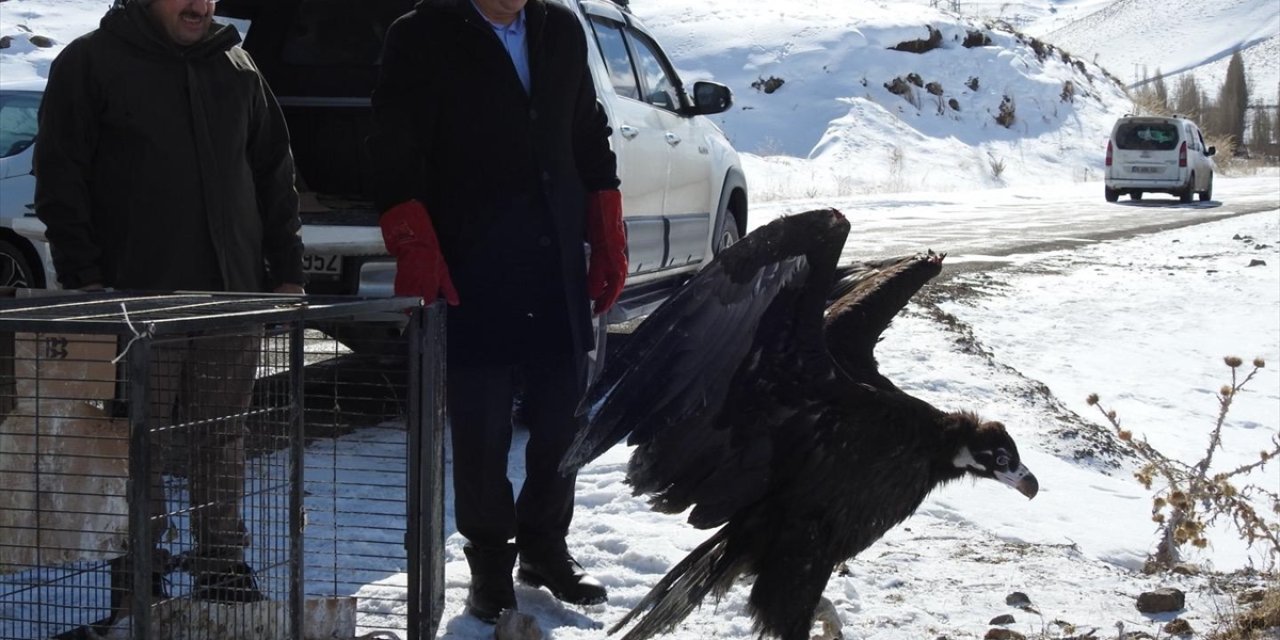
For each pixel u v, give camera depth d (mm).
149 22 4512
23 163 9312
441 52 4566
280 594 4566
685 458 4273
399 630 4469
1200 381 11094
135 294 4227
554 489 4855
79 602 4223
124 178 4535
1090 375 11047
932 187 37062
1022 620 4793
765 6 50406
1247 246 18641
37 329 3207
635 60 8445
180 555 4168
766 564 4262
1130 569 5820
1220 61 173750
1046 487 6902
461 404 4617
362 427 6785
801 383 4133
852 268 4957
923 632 4668
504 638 4441
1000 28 51594
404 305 4168
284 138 5004
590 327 4801
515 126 4613
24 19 34406
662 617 4230
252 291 4828
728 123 41531
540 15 4691
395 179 4547
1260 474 8789
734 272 3959
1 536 3943
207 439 4113
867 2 52938
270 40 7480
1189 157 29031
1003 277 15016
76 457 3910
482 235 4617
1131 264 16594
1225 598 5156
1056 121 46656
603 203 4941
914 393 8438
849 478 4172
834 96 43344
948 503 6309
